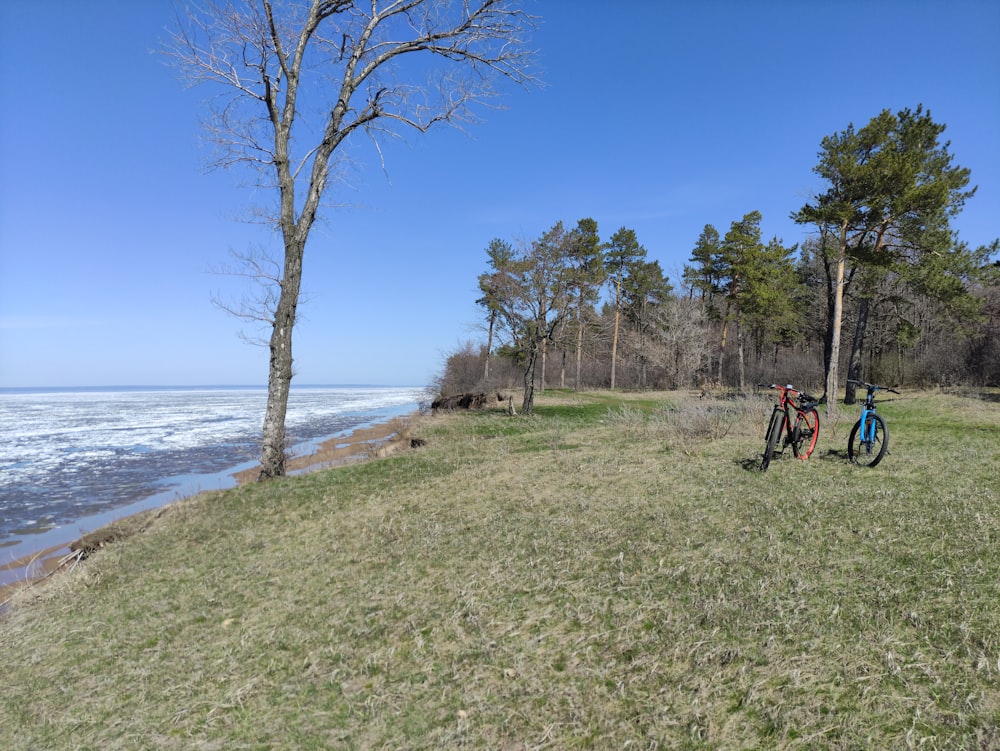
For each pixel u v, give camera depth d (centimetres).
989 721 275
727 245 4144
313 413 5125
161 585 618
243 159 1174
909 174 2045
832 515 578
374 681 378
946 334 3384
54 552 1016
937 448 919
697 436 1153
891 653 332
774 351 5478
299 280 1191
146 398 11169
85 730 369
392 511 789
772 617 387
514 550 575
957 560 445
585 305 2809
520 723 317
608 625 406
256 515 856
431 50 1270
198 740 340
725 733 289
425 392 4584
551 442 1282
